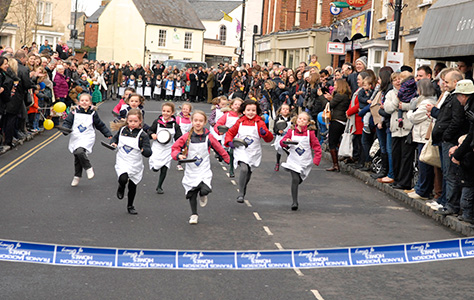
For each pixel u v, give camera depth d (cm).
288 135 998
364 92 1336
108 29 7369
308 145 1002
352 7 2488
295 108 1886
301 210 998
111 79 3859
